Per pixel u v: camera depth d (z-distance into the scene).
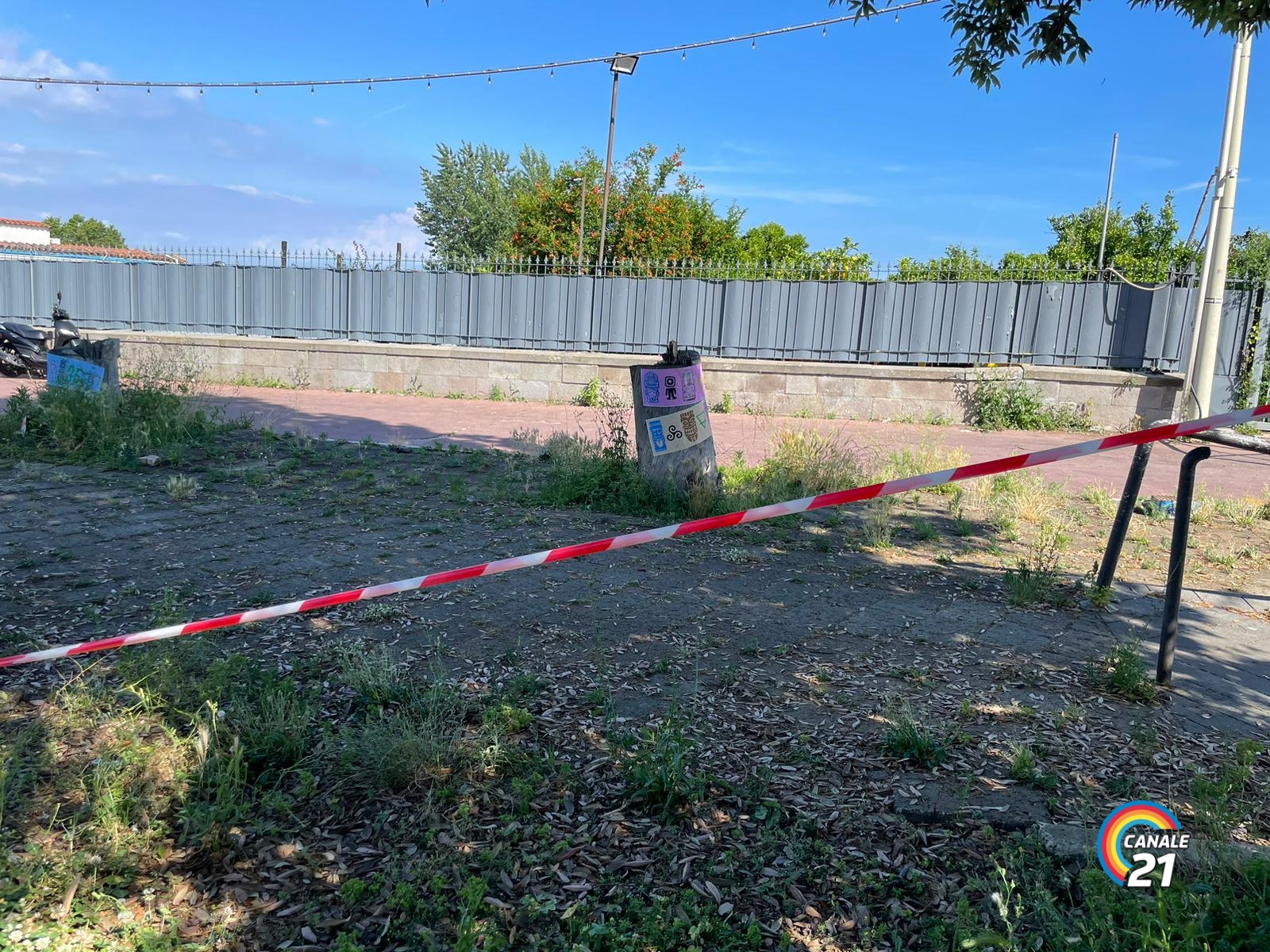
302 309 18.55
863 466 9.81
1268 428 13.78
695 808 3.10
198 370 16.52
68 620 4.76
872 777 3.35
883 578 6.14
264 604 5.16
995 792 3.25
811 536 7.22
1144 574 6.52
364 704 3.79
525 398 16.98
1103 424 14.56
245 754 3.29
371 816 3.05
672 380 8.00
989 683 4.32
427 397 17.12
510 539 6.88
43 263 20.16
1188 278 14.38
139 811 2.94
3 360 17.55
